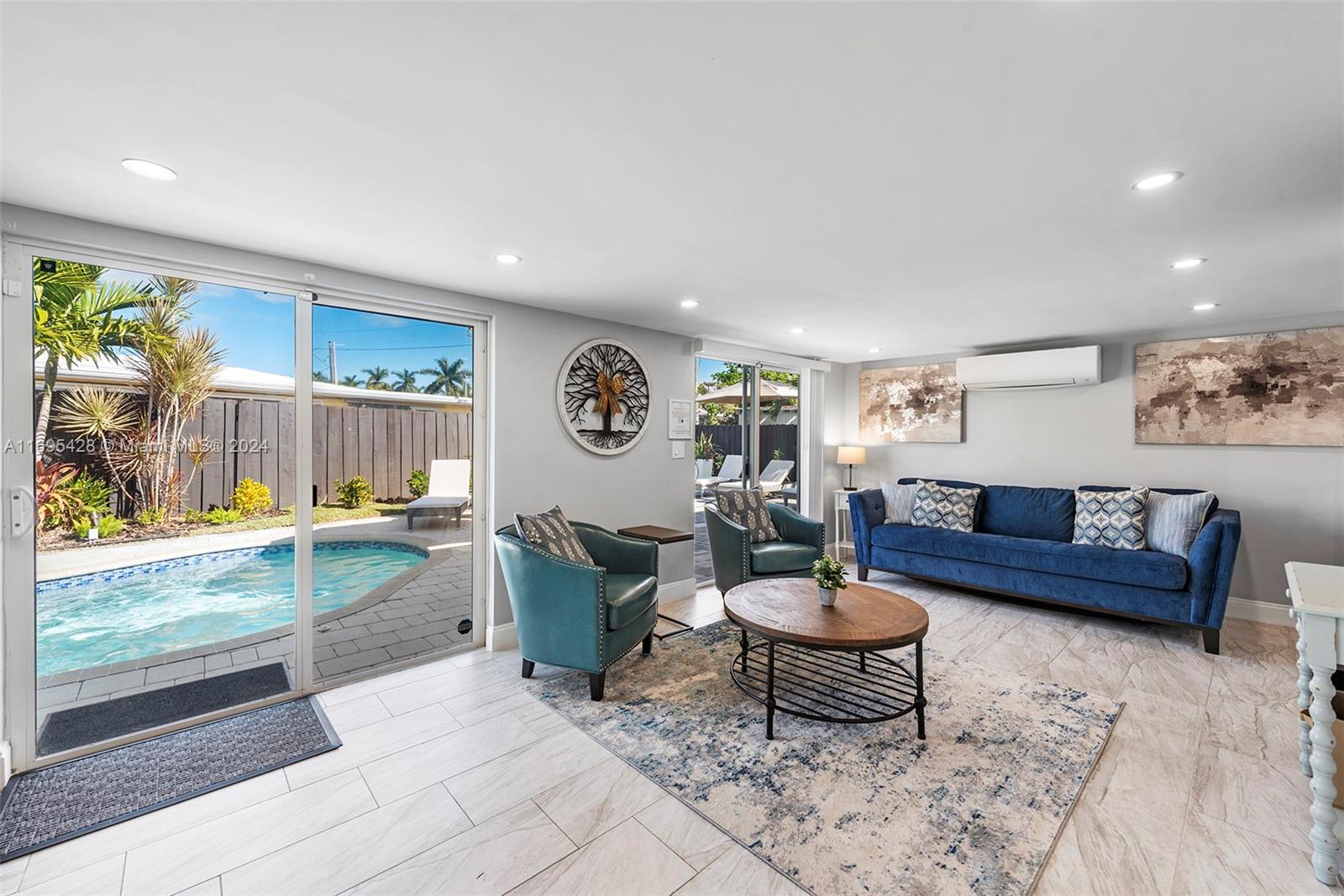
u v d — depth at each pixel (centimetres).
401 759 228
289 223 226
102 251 228
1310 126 153
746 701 278
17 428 214
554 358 375
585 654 280
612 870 171
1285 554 393
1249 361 402
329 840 183
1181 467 432
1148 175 183
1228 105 143
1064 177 185
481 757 230
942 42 120
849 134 159
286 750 234
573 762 227
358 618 305
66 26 114
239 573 268
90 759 225
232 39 119
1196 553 344
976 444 541
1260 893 163
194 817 193
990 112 148
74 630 231
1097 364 447
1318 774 169
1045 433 498
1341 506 375
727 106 146
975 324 419
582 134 160
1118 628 385
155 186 193
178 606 254
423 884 166
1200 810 198
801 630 243
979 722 257
